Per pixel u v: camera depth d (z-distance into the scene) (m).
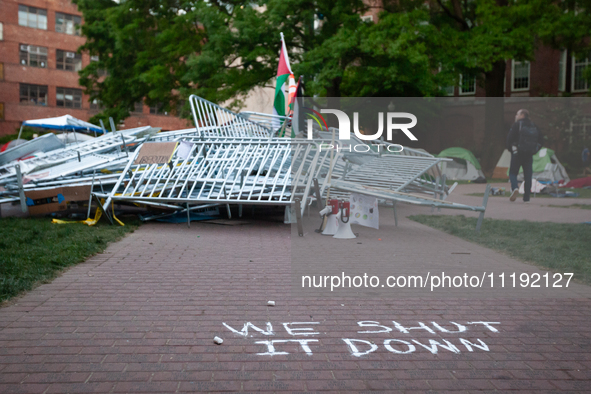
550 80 17.02
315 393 2.78
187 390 2.80
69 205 10.53
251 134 12.63
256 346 3.44
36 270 5.27
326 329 3.77
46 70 45.72
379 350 3.39
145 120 48.84
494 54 17.98
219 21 19.61
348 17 18.97
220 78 19.58
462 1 21.00
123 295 4.60
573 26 17.11
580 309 4.20
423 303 4.35
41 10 45.28
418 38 18.72
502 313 4.11
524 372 3.06
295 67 17.59
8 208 11.97
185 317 4.02
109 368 3.07
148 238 7.71
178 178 9.33
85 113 47.78
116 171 10.38
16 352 3.29
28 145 12.23
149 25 23.72
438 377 2.99
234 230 8.67
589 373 3.05
